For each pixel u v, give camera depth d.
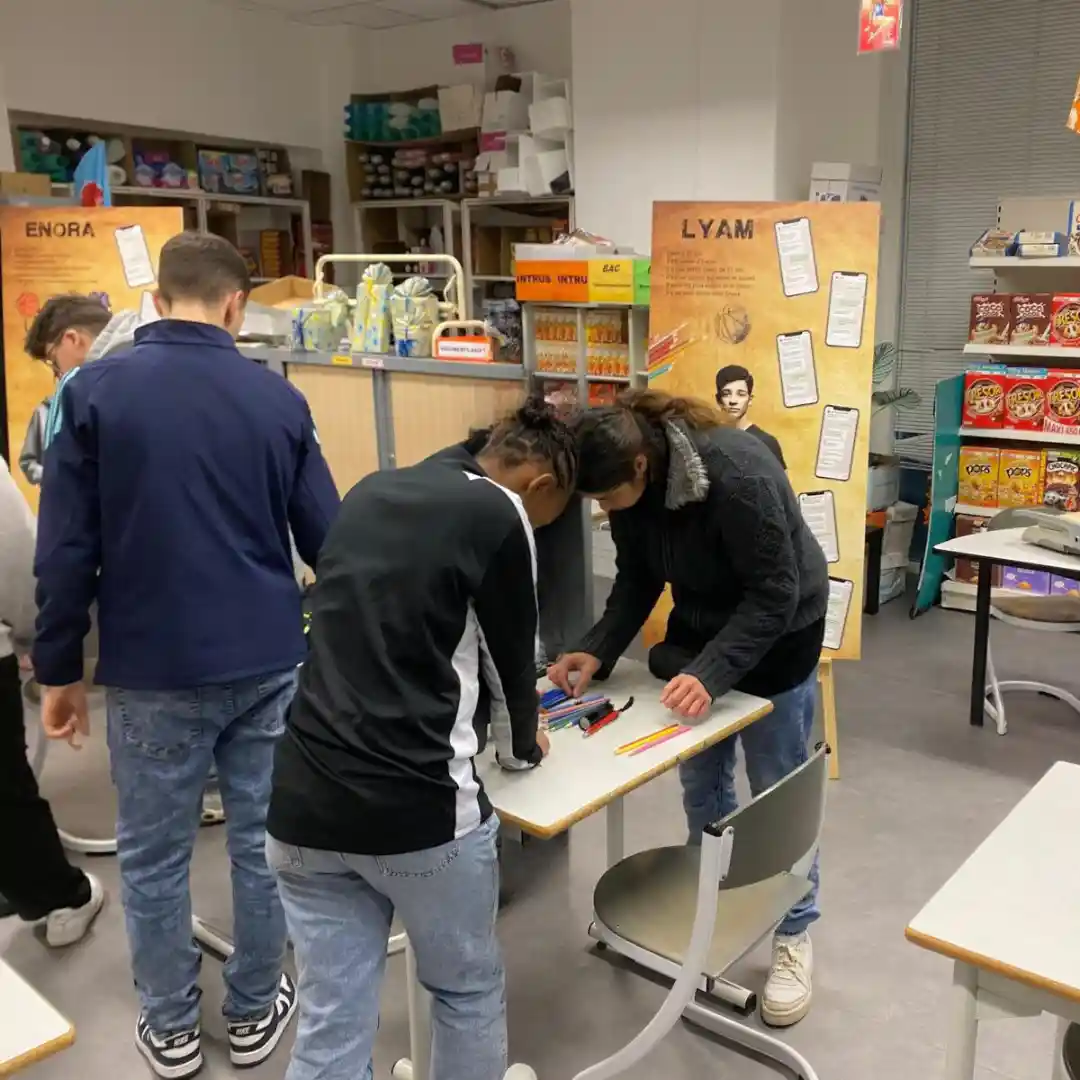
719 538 1.96
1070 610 3.79
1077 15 4.96
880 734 3.81
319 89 7.20
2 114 5.57
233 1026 2.20
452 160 6.70
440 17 6.91
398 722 1.47
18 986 1.20
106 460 1.84
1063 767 1.75
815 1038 2.26
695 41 5.12
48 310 3.01
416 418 3.29
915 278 5.73
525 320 3.88
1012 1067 2.16
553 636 2.79
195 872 2.93
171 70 6.34
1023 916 1.37
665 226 3.42
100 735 3.74
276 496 2.00
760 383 3.40
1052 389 4.79
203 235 1.97
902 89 5.50
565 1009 2.37
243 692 1.97
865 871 2.91
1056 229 4.90
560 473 1.68
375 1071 2.18
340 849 1.48
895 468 5.39
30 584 2.24
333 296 3.62
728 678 1.94
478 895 1.57
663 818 3.19
